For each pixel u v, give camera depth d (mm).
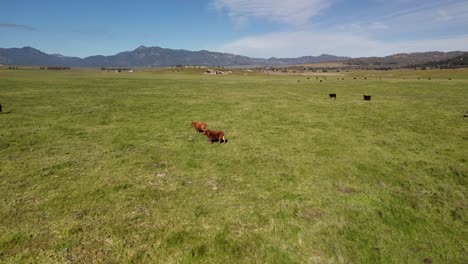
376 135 18562
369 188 10289
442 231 7504
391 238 7172
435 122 22906
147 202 8961
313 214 8359
